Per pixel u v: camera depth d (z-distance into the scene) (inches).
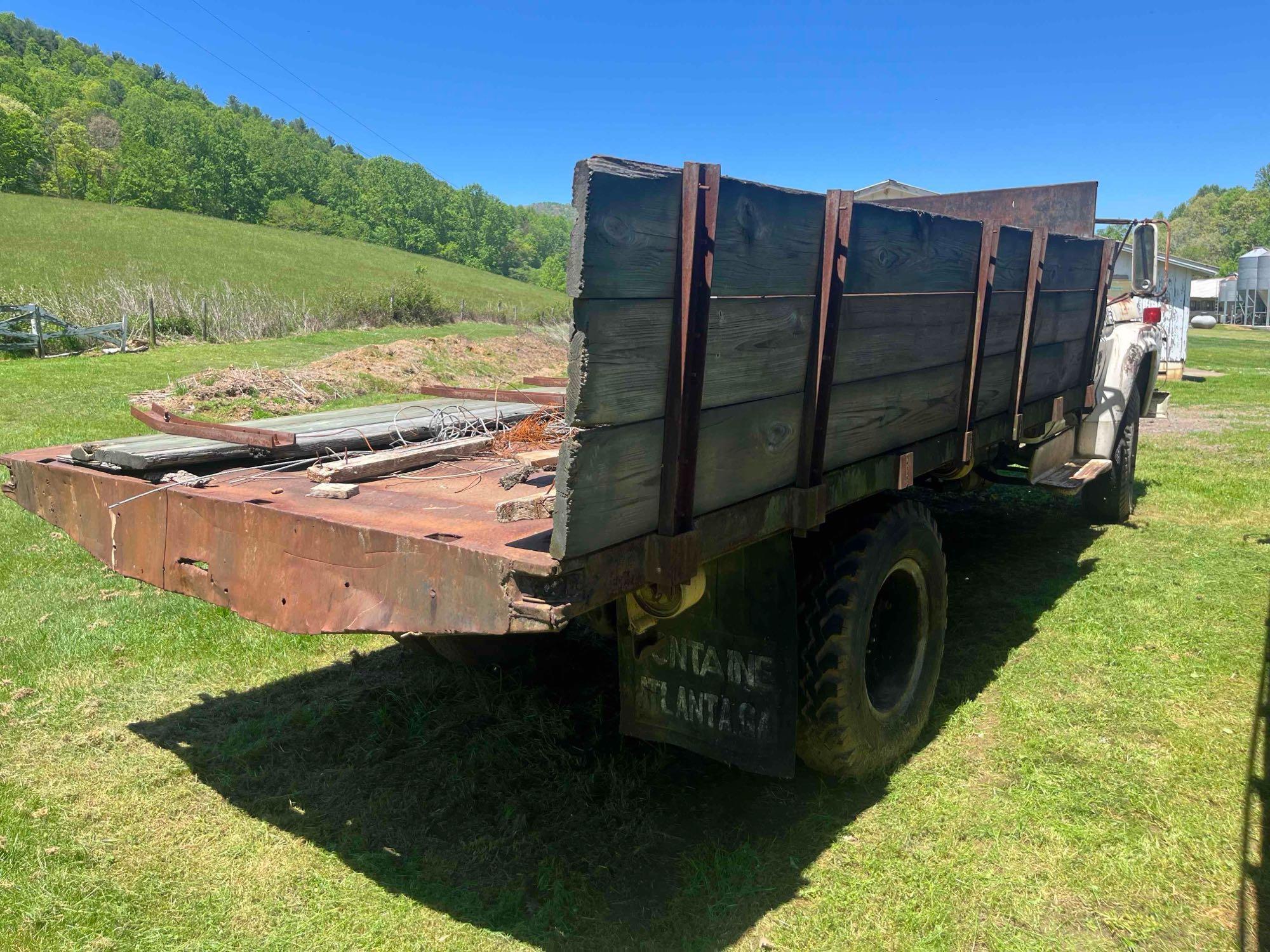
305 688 155.9
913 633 132.7
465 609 77.5
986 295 137.9
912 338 122.3
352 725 141.0
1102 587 202.5
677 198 77.6
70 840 110.5
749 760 107.3
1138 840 109.9
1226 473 327.3
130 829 113.5
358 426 142.9
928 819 115.1
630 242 72.6
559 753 130.4
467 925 96.2
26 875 103.3
